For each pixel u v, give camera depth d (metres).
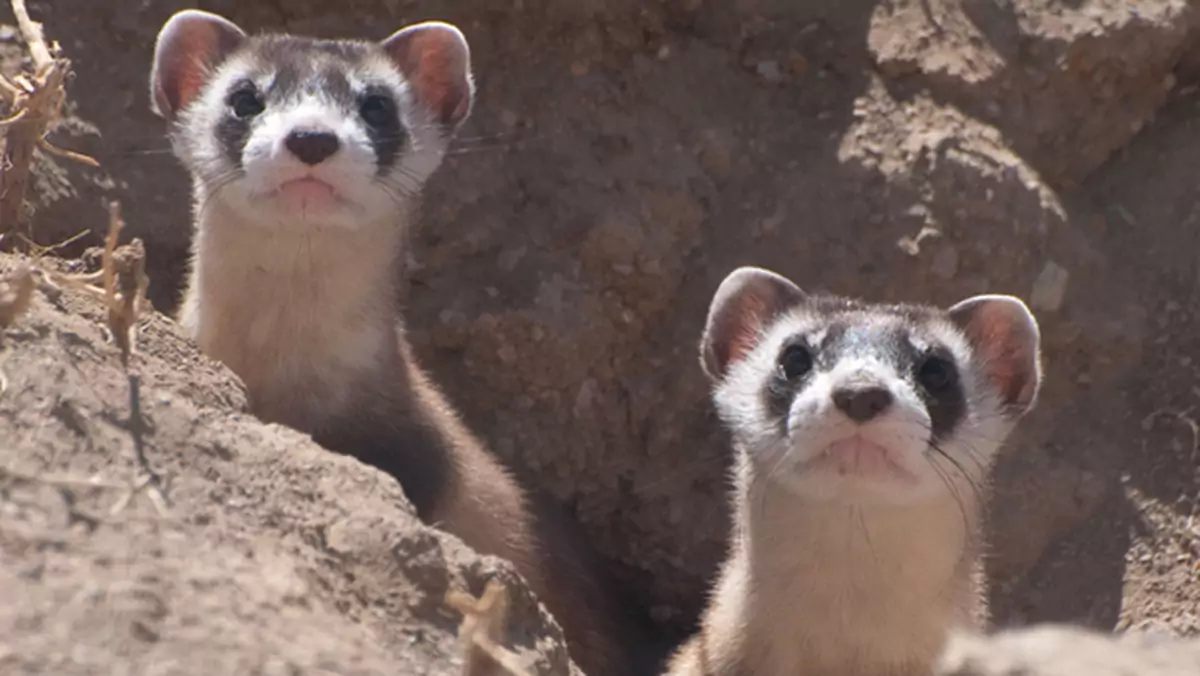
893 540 8.46
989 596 11.38
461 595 5.95
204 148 9.57
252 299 9.49
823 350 8.75
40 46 8.73
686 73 12.38
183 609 5.59
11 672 5.05
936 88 12.11
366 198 9.06
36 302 7.21
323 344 9.56
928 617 8.67
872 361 8.55
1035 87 12.19
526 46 12.30
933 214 11.79
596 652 10.91
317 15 12.06
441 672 6.01
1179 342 11.89
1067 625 11.05
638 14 12.38
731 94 12.35
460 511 10.02
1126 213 12.36
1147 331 11.98
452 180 11.96
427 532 6.52
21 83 8.62
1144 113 12.52
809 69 12.33
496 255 11.88
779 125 12.24
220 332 9.62
